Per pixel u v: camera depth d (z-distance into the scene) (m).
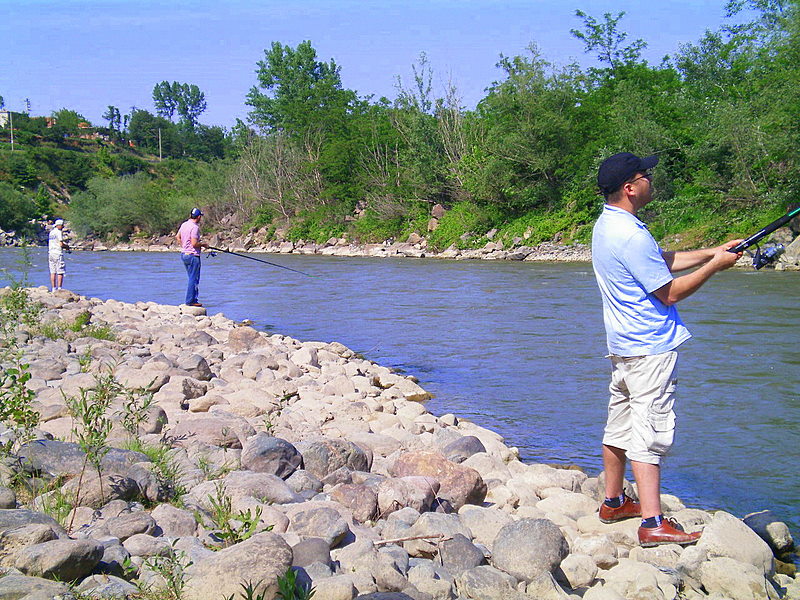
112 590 2.83
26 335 8.65
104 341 8.90
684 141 31.64
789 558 4.03
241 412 6.16
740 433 6.23
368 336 11.84
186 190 64.31
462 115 42.53
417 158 40.66
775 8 37.59
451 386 8.31
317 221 47.88
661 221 29.12
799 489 5.00
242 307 15.82
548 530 3.57
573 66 36.75
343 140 49.25
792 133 26.17
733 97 33.72
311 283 21.42
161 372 6.72
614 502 4.16
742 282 18.00
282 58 73.81
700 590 3.51
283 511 3.91
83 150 115.62
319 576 3.17
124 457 4.26
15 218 64.00
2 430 4.84
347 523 3.76
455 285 20.09
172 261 34.41
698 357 9.27
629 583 3.39
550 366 9.24
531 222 34.41
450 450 5.39
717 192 28.34
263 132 60.00
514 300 16.20
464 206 38.38
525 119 36.00
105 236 61.44
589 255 29.83
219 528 3.64
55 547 2.92
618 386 3.99
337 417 6.54
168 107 177.12
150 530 3.53
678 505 4.58
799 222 23.83
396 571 3.23
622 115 33.06
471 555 3.54
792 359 9.08
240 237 52.91
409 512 4.02
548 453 5.92
